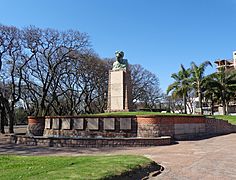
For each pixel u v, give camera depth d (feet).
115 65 88.17
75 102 160.56
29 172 27.20
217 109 226.79
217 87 153.58
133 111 83.35
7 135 95.81
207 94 160.45
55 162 33.12
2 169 29.89
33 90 129.70
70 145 61.67
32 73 127.13
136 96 184.34
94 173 25.63
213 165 34.83
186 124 72.59
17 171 28.22
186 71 158.71
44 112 132.98
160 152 48.42
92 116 69.51
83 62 137.49
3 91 126.62
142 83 188.44
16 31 114.32
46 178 23.63
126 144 58.80
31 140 68.23
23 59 119.85
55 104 159.94
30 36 116.47
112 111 85.51
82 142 60.85
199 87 150.71
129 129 65.72
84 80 151.53
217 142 62.59
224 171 31.19
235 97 165.89
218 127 87.56
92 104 175.73
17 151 55.21
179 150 50.42
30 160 35.86
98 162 31.71
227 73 164.66
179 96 161.17
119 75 86.58
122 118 66.64
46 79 125.18
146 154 46.14
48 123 78.54
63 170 27.04
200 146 55.83
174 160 39.34
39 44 119.34
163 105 239.50
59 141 63.10
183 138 70.08
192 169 32.60
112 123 67.00
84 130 69.77
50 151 54.08
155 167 32.94
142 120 65.46
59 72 132.57
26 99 144.05
